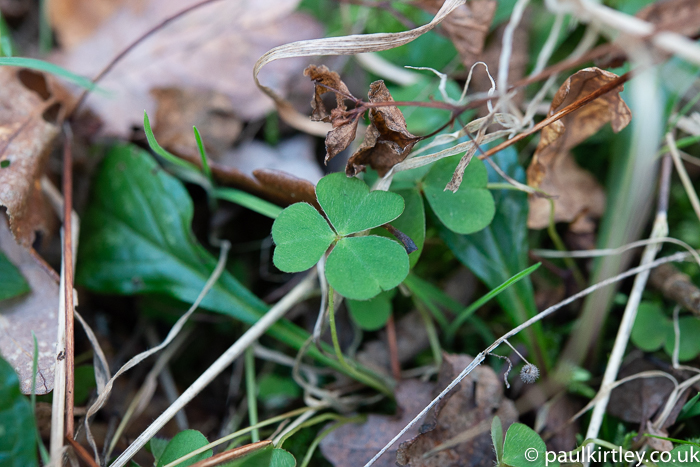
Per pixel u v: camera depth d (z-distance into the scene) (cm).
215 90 35
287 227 29
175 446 30
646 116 31
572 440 31
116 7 37
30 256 32
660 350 32
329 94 35
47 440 31
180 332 34
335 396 32
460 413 31
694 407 30
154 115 34
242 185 33
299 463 31
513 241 32
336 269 29
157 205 33
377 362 33
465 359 31
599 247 32
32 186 32
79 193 34
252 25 37
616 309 33
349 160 30
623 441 31
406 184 31
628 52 30
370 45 30
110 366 33
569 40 35
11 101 32
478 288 33
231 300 32
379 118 30
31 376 30
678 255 31
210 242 34
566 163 33
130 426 32
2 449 28
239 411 33
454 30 33
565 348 32
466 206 30
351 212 30
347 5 37
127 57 36
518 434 29
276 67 36
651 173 32
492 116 30
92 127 34
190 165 33
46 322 31
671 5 32
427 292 32
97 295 34
